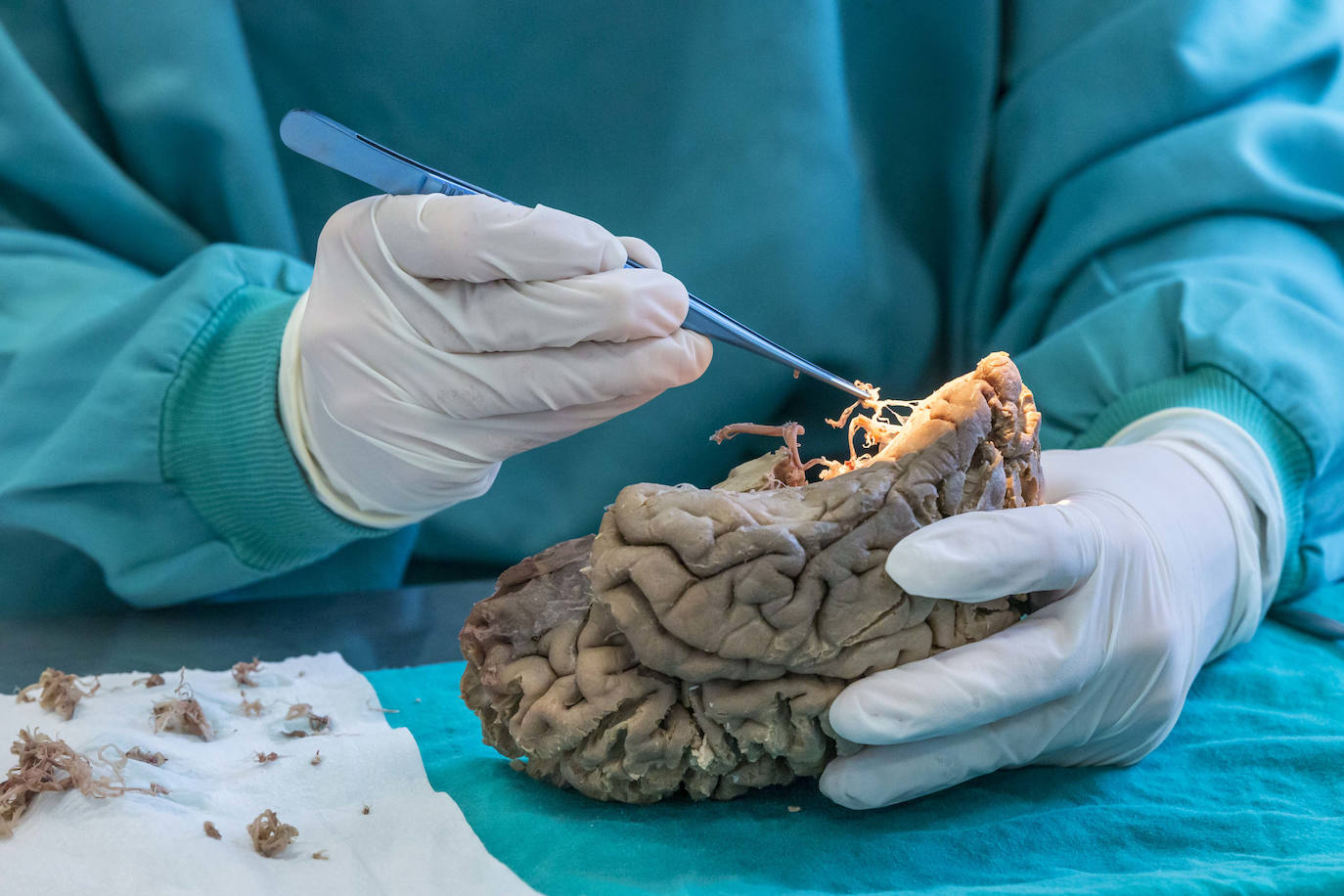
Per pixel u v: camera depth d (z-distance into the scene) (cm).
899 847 106
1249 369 202
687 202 277
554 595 122
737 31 271
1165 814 114
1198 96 265
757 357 276
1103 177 267
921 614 113
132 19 249
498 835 110
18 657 180
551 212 137
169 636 198
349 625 208
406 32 268
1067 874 101
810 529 108
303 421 196
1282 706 156
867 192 303
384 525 216
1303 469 202
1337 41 280
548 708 114
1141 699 131
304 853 105
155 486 216
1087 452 180
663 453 284
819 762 117
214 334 213
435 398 152
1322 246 257
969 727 113
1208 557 159
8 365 217
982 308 304
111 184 249
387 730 141
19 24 257
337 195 284
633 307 138
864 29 302
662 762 115
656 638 108
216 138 254
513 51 272
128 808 108
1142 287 234
